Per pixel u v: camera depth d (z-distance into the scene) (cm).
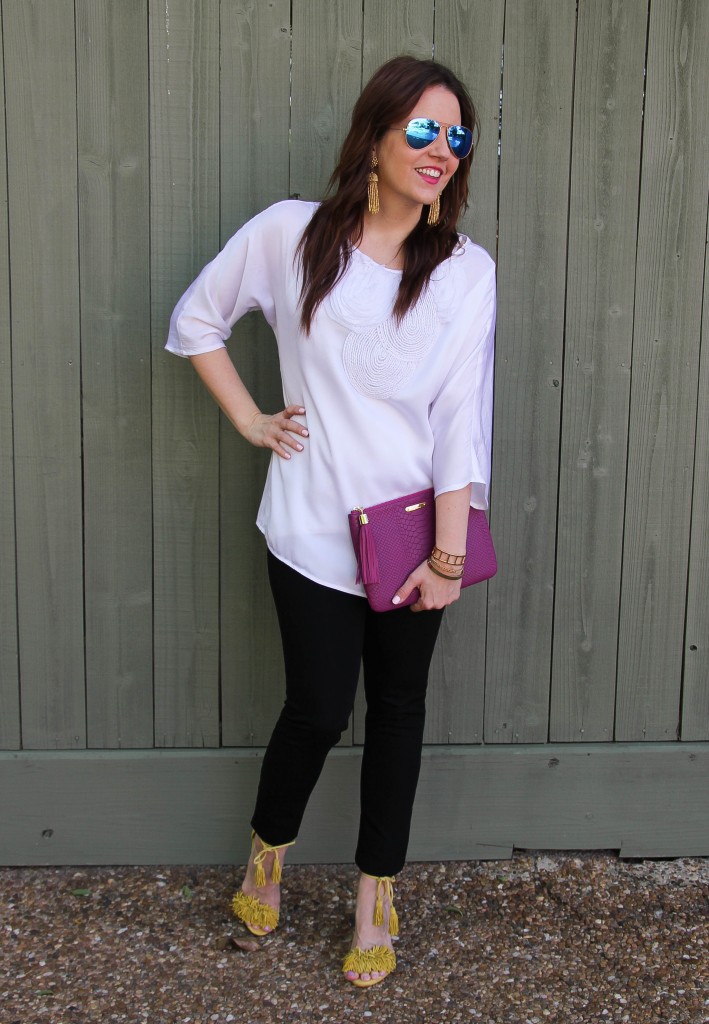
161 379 222
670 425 234
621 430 233
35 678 231
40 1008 188
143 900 224
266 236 187
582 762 243
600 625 240
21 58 208
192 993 193
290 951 207
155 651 232
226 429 225
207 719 236
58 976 197
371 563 179
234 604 232
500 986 198
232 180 216
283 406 226
